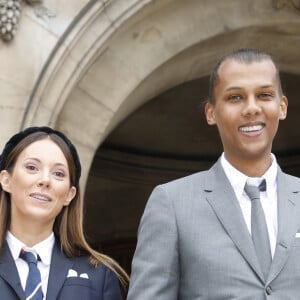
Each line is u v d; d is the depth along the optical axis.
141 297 3.61
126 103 8.02
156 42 7.86
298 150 13.46
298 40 8.60
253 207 3.79
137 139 13.22
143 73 7.78
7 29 6.97
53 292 3.89
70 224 4.21
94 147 7.54
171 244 3.71
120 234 13.43
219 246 3.65
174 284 3.68
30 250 4.00
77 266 4.07
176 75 8.61
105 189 13.44
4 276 3.88
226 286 3.55
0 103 6.92
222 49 8.47
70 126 7.43
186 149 13.54
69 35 7.13
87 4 7.19
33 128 4.21
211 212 3.78
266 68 3.88
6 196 4.15
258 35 8.45
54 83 7.07
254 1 8.20
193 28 8.01
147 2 7.43
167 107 12.63
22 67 7.02
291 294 3.54
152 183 13.59
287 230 3.69
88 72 7.55
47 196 4.01
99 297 4.01
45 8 7.18
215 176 3.94
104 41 7.29
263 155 3.86
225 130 3.87
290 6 8.24
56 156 4.10
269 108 3.84
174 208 3.80
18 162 4.08
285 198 3.84
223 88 3.87
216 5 8.10
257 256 3.64
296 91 12.23
